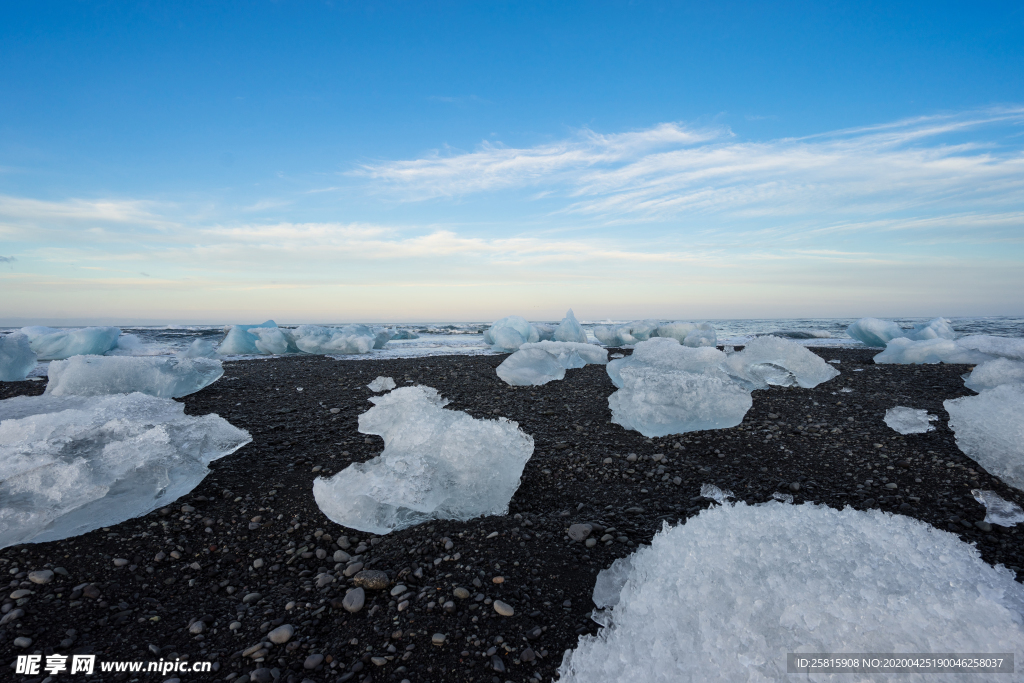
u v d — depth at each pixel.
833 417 4.75
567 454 3.95
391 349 11.64
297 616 2.19
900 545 2.25
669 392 4.69
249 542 2.70
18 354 7.00
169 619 2.17
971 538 2.72
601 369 7.53
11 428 3.31
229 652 1.98
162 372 5.39
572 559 2.54
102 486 2.86
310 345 10.35
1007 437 3.58
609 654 1.95
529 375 6.42
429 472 3.05
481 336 17.11
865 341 11.70
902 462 3.64
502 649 2.01
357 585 2.35
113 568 2.44
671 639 1.94
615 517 2.95
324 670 1.90
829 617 1.84
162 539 2.67
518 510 3.08
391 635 2.07
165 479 3.08
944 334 10.90
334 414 4.91
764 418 4.74
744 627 1.87
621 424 4.64
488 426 3.44
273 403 5.32
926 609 1.85
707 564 2.22
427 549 2.59
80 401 4.20
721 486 3.37
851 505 3.08
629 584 2.28
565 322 11.94
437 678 1.87
